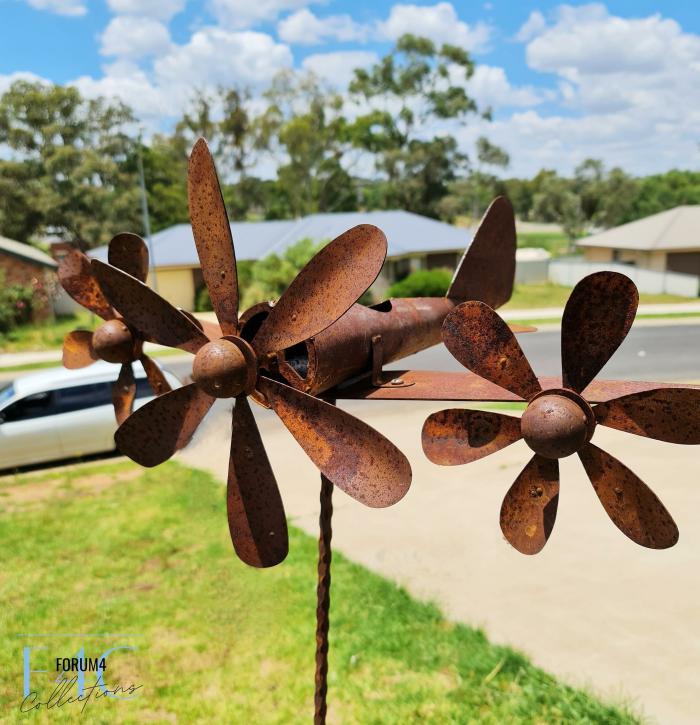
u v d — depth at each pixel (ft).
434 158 188.55
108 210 142.51
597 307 9.07
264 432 44.62
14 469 40.45
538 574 24.85
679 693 18.35
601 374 58.54
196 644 22.24
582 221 210.38
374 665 20.45
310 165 172.45
